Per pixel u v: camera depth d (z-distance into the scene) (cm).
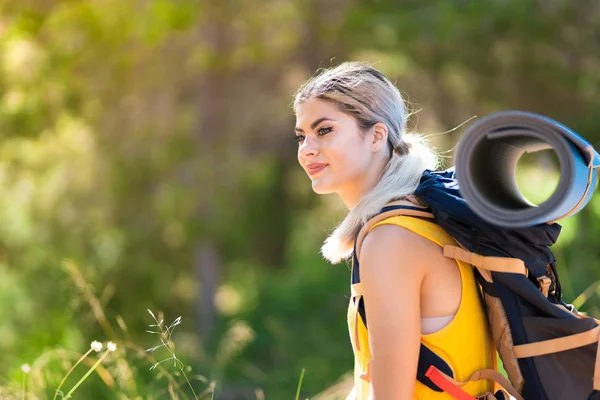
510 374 324
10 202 1797
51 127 1791
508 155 321
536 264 320
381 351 313
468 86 1923
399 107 358
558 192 291
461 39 1802
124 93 1877
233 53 1900
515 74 1869
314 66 2006
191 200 1947
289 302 2008
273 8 1866
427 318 325
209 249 2064
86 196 1906
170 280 2011
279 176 2434
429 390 327
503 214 298
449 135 1939
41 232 1781
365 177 350
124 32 1770
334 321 1931
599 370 311
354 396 378
